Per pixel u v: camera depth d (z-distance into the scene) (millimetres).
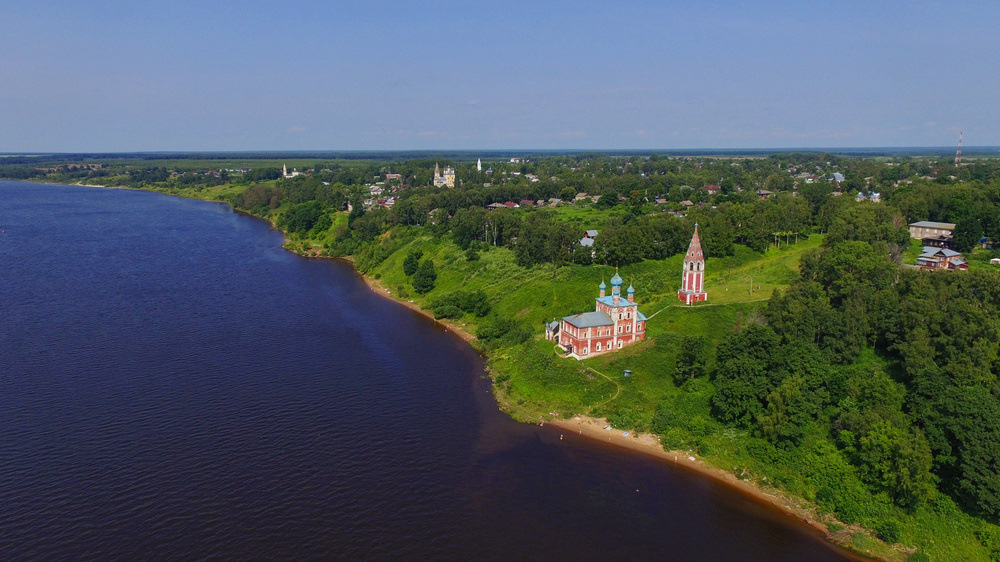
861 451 90250
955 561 77188
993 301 113188
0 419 103438
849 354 111000
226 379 121875
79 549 74375
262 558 74125
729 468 95750
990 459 82250
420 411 111875
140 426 102500
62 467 90312
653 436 104562
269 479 89250
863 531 82188
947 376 97250
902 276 128000
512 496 88250
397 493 87500
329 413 109562
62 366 126062
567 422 109438
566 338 129375
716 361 114500
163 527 78562
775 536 82000
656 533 81938
